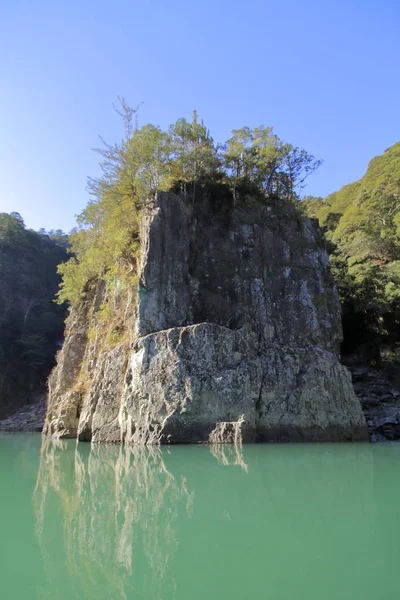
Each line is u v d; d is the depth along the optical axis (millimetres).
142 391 20047
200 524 7535
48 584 5355
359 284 36969
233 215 26500
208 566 5840
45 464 15633
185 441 18766
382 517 7926
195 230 25234
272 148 28453
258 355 21828
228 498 9344
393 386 30000
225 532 7129
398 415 23719
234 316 23766
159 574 5590
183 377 19656
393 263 41875
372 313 36250
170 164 27203
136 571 5684
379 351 35062
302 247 26531
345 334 37875
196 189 26891
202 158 27359
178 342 20344
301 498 9289
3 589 5242
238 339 21438
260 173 28344
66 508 8766
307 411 20859
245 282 24844
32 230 93312
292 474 12047
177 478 11602
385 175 62469
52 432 30312
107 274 30234
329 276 26688
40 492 10422
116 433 21156
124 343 22953
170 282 22719
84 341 34031
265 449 17203
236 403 19766
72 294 38000
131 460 15117
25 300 73438
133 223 26594
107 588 5223
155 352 20531
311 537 6859
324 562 5906
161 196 24031
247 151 28922
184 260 23562
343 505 8734
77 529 7379
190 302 23078
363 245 48812
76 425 27625
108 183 27188
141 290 22062
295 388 21219
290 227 26953
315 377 21656
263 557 6102
